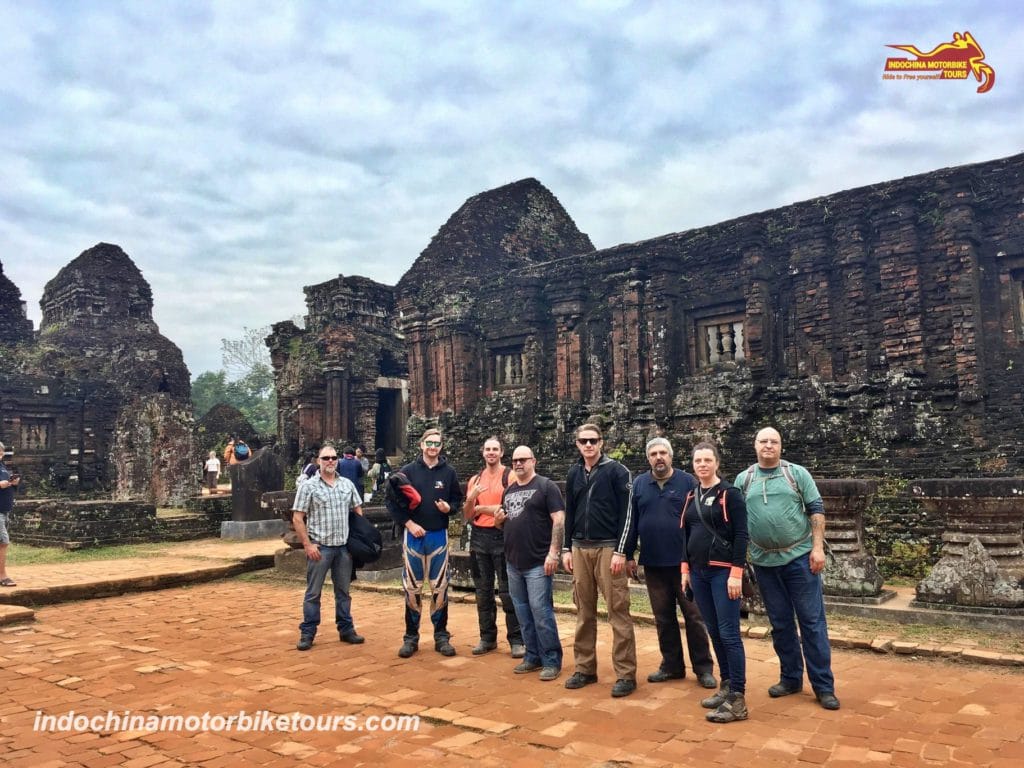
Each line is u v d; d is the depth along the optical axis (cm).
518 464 708
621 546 630
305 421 3117
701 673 648
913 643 745
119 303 4134
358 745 514
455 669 718
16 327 3875
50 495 3438
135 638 876
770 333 1703
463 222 2528
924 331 1473
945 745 488
